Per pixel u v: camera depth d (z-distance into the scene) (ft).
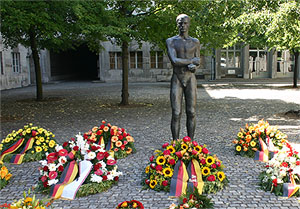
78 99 58.03
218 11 39.96
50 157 18.04
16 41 58.34
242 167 20.83
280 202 15.90
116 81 100.37
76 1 36.96
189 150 17.88
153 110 44.32
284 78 100.01
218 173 17.39
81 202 16.24
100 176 17.67
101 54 99.66
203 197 14.06
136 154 23.85
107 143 23.68
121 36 39.70
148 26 44.47
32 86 90.74
